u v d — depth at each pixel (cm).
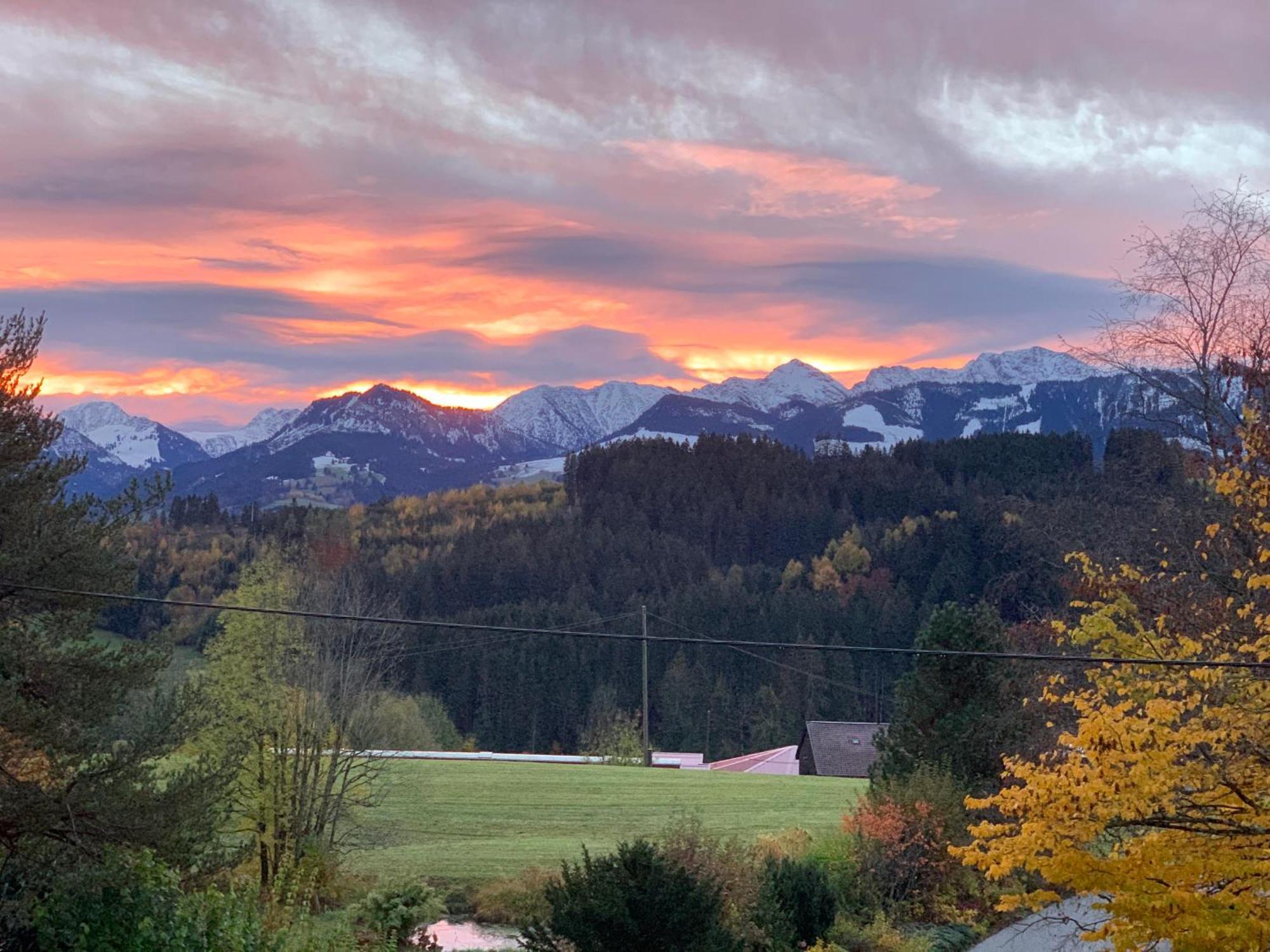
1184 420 2408
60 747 1934
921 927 2802
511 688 10869
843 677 11050
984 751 3078
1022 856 1470
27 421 2088
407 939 2634
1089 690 2008
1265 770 1511
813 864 2702
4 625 1994
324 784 3316
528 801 4666
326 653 3338
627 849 1812
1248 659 1684
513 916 2947
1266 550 1650
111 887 1805
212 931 1780
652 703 11075
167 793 2016
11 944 1792
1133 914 1412
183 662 3272
